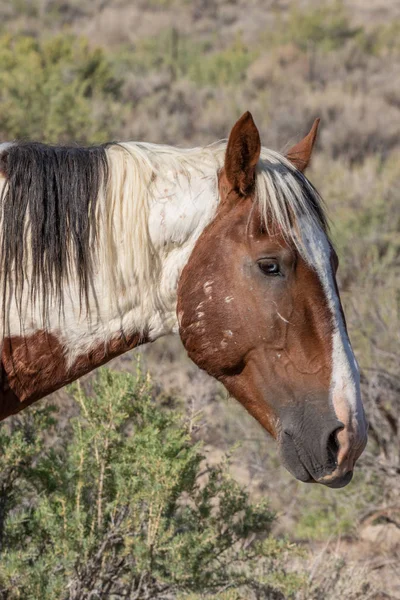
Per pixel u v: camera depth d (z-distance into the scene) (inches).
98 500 239.1
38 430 263.3
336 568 292.4
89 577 238.8
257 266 179.6
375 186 724.7
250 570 268.8
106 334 191.8
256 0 2190.0
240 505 254.1
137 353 272.4
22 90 790.5
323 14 1635.1
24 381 192.1
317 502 387.2
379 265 502.0
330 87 1232.2
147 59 1454.2
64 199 187.2
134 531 241.3
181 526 248.1
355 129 1007.6
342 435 175.0
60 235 186.2
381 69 1407.5
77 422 245.6
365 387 387.9
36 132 762.2
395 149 982.4
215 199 187.0
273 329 179.2
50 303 187.9
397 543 357.1
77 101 809.5
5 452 241.0
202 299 183.9
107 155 191.5
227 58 1398.9
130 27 1845.5
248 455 406.3
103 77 1091.3
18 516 238.4
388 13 2039.9
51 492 244.7
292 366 179.0
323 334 177.9
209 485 254.7
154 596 245.3
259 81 1298.0
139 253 188.5
